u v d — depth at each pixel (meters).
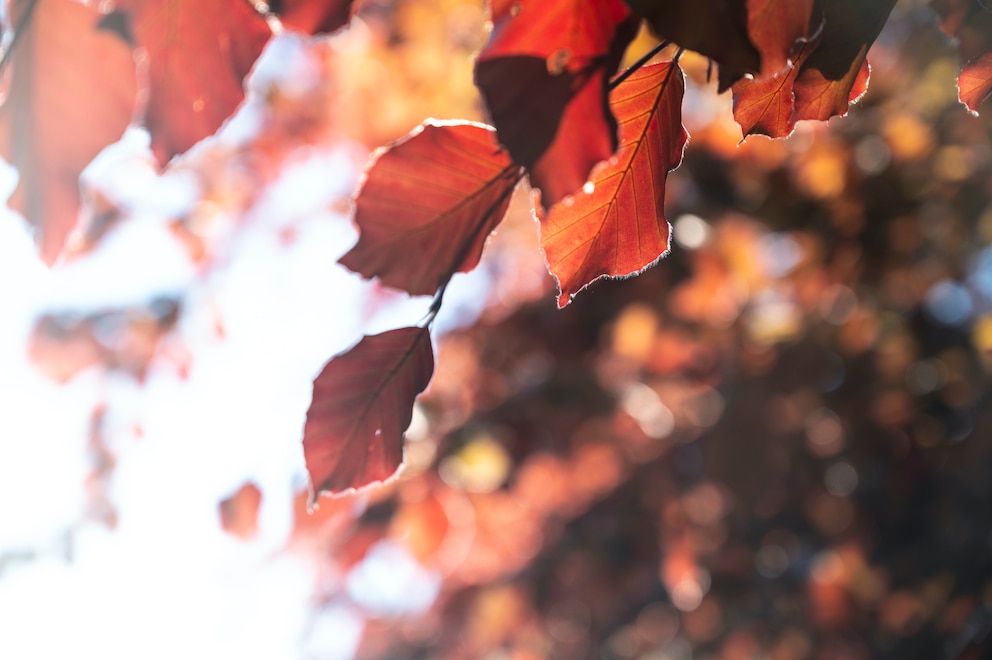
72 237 0.46
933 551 2.33
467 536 2.67
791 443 2.81
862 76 0.55
